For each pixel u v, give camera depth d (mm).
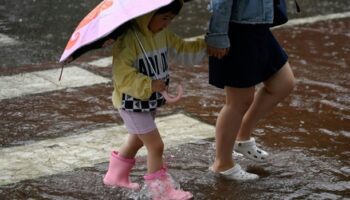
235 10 6090
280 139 7832
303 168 6988
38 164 7109
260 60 6293
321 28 13977
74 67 11133
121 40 5875
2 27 14086
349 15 15336
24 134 8047
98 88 9984
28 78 10469
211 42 6004
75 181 6672
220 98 9477
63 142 7777
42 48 12438
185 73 10805
